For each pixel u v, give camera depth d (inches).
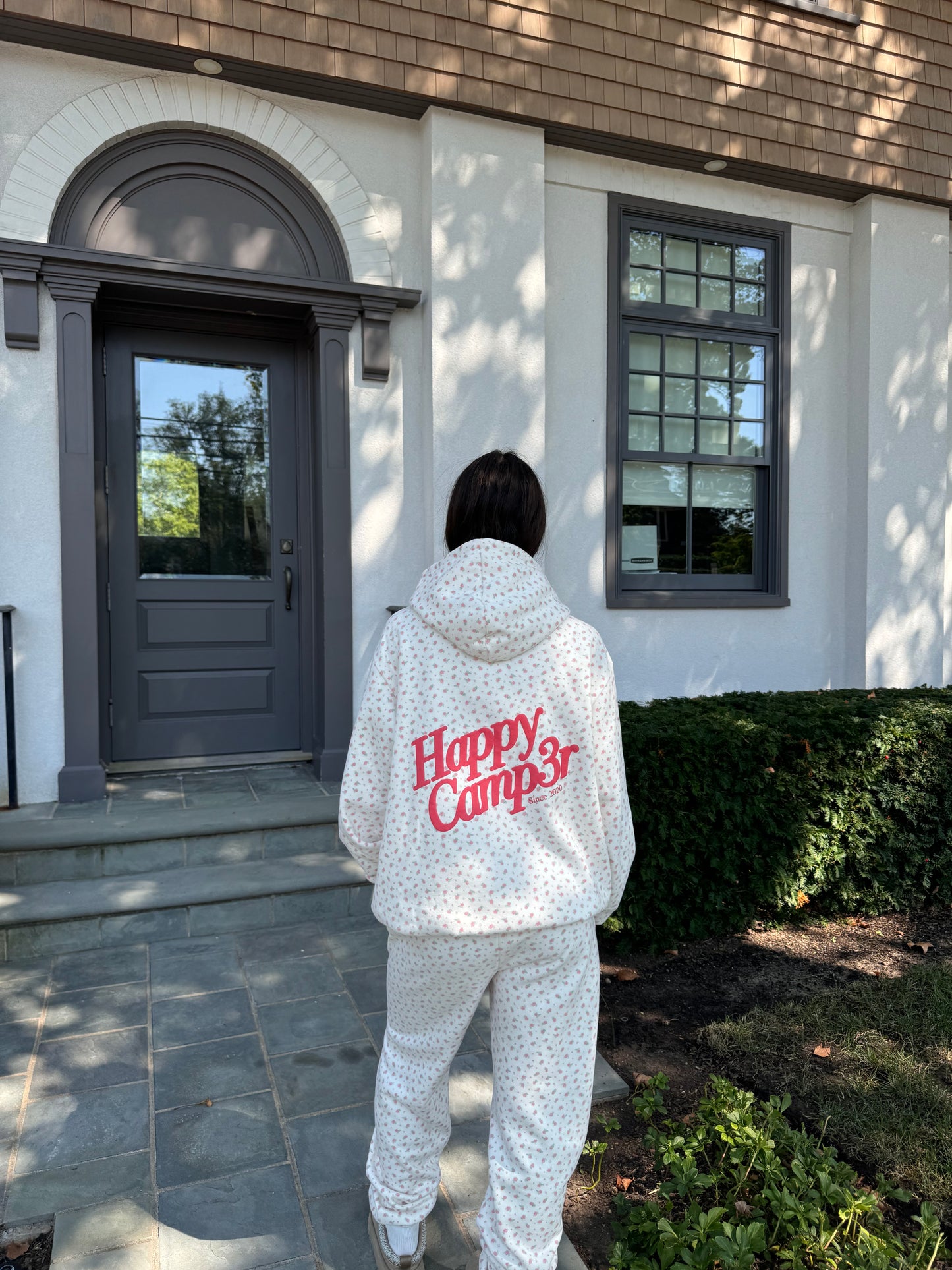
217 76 143.6
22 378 137.3
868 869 135.3
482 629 50.1
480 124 157.3
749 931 130.7
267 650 172.2
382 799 54.2
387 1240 59.0
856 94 188.2
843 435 201.8
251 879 125.1
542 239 162.4
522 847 51.0
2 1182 71.3
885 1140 78.1
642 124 167.2
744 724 126.5
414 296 156.9
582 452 175.5
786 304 193.8
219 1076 87.0
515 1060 51.9
